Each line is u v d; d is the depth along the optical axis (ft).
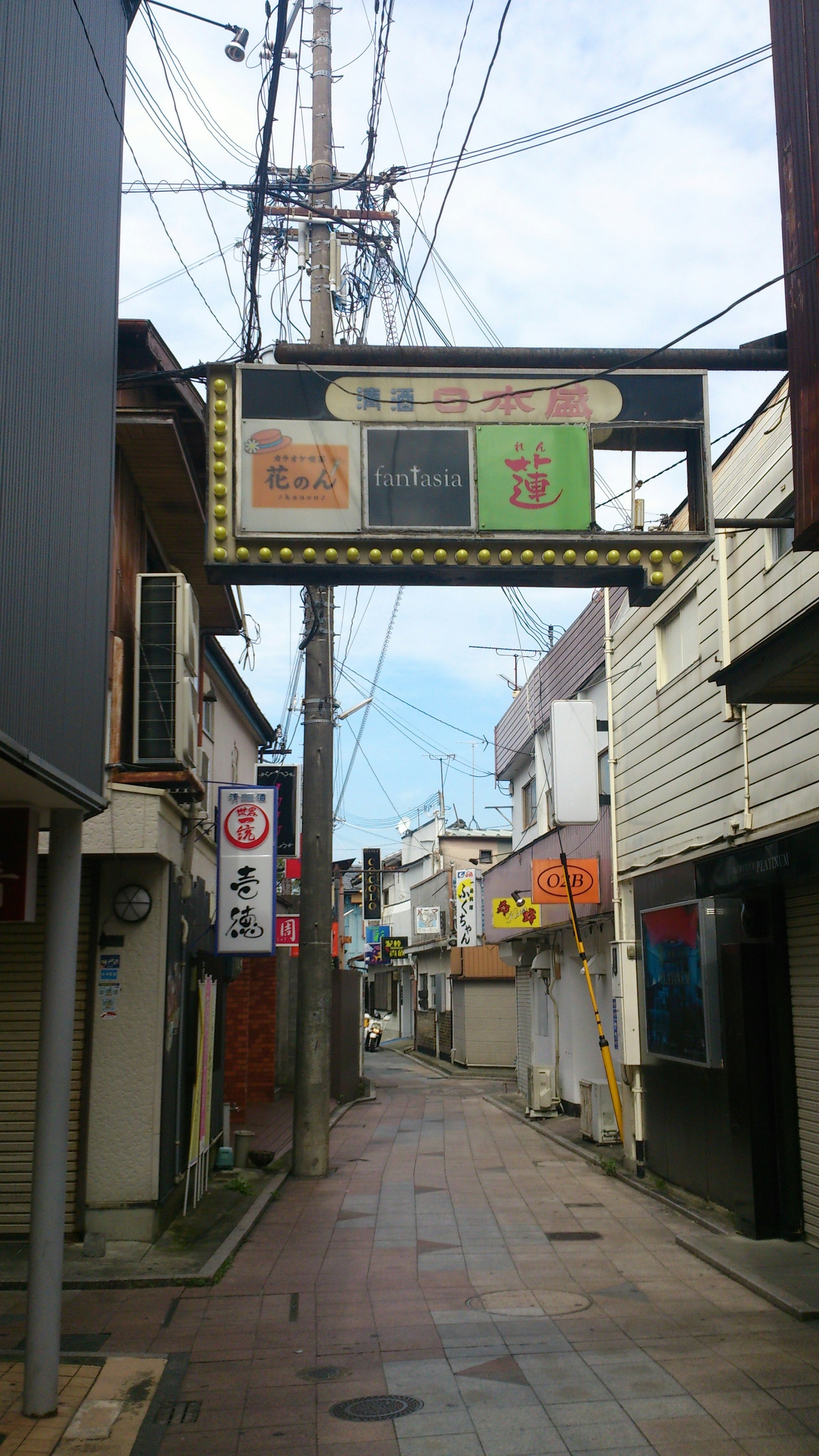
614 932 51.75
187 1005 37.09
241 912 40.98
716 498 37.40
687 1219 35.35
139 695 33.50
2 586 16.21
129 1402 19.43
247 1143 45.96
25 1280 26.73
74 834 20.79
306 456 23.98
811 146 20.62
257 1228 34.91
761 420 33.68
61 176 19.53
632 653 47.32
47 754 18.49
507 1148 52.60
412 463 24.08
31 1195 21.47
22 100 17.17
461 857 144.46
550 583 24.97
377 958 168.96
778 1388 19.89
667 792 42.16
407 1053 136.15
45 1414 18.66
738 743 35.04
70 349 20.08
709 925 35.50
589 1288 27.14
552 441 24.34
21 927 31.76
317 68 46.37
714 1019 34.96
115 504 33.45
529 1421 18.51
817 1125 30.35
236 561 23.70
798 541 21.25
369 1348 22.58
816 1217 30.30
